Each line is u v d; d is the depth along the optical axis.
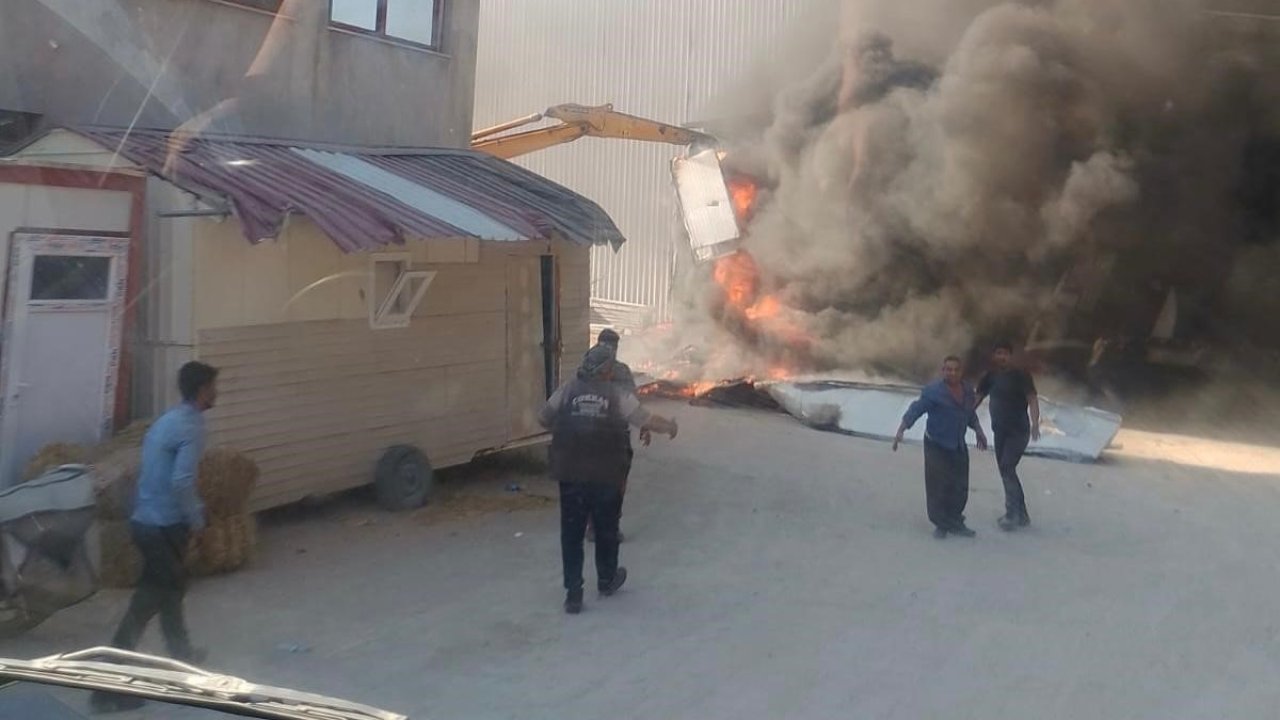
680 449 11.58
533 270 9.97
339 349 8.05
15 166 6.27
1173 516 9.35
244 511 6.96
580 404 6.41
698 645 5.91
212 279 7.10
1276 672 5.64
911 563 7.66
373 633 5.95
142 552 5.16
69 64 7.73
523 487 9.52
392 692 5.14
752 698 5.17
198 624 5.93
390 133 10.10
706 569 7.40
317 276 7.83
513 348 9.73
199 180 7.11
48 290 6.51
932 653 5.84
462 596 6.65
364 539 7.77
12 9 7.42
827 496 9.72
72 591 5.64
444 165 9.77
